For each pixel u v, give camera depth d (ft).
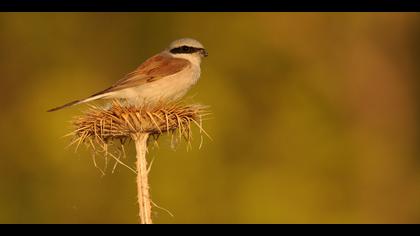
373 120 55.57
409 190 53.78
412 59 58.18
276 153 51.37
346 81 55.06
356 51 55.57
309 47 54.13
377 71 56.13
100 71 54.80
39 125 52.95
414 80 57.41
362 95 55.62
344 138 52.60
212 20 53.78
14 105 53.78
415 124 56.65
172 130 26.84
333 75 54.03
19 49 54.85
